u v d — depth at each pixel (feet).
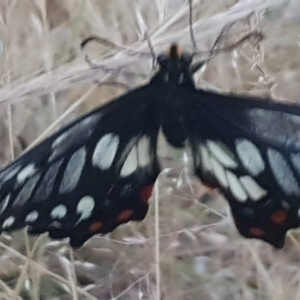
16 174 0.50
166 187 0.84
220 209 0.84
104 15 0.87
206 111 0.55
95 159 0.54
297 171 0.52
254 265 0.83
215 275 0.83
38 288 0.80
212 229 0.83
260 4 0.72
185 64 0.55
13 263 0.83
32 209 0.51
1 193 0.49
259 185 0.53
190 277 0.83
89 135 0.54
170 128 0.55
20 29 0.86
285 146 0.53
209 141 0.55
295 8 0.85
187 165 0.82
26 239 0.79
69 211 0.53
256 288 0.82
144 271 0.83
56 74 0.73
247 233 0.54
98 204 0.54
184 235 0.83
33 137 0.86
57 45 0.86
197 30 0.71
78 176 0.53
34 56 0.85
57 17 0.87
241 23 0.81
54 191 0.52
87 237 0.54
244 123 0.54
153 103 0.55
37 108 0.86
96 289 0.84
